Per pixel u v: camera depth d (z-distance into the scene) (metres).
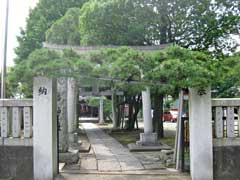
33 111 6.69
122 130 20.66
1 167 6.73
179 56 6.68
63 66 6.09
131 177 6.97
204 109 6.59
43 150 6.63
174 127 23.53
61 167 7.83
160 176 7.03
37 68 6.14
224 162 6.66
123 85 7.03
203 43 13.72
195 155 6.60
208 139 6.58
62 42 11.98
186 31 13.60
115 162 8.83
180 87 6.68
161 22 13.12
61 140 8.83
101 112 30.91
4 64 13.23
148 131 12.15
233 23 13.27
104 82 7.03
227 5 13.28
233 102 6.68
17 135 6.75
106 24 12.45
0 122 6.79
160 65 6.36
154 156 9.97
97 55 6.80
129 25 12.54
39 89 6.66
